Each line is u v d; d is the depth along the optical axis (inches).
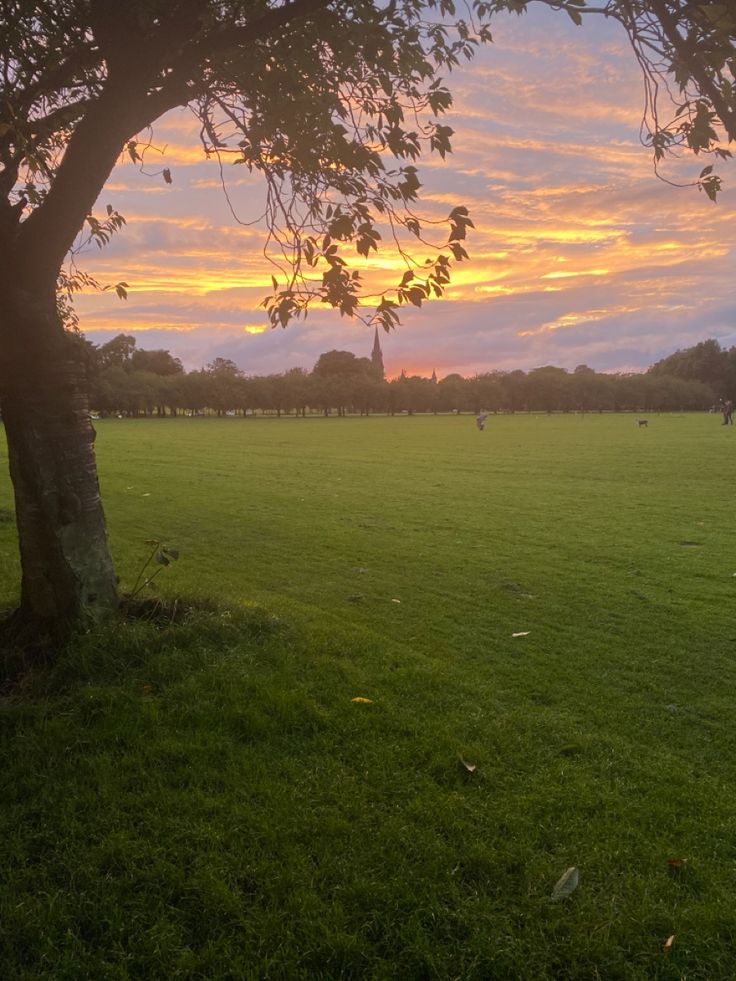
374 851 123.0
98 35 182.5
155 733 161.5
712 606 295.9
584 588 324.5
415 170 190.7
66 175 187.3
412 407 4539.9
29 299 189.8
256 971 98.1
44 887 113.8
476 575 349.1
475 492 671.8
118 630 202.7
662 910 111.1
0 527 426.9
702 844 129.4
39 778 143.8
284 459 1039.0
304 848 123.9
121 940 104.3
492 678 213.0
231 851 122.5
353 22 194.4
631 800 143.1
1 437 1546.5
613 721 185.0
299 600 300.7
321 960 101.2
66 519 201.8
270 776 146.5
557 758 160.4
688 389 4921.3
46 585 202.8
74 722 165.2
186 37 184.5
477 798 141.3
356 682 196.5
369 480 768.9
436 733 166.9
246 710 171.0
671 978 99.6
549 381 4926.2
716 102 136.3
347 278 183.9
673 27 138.9
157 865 117.7
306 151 215.3
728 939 106.9
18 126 193.0
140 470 844.6
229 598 271.1
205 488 678.5
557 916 109.7
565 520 516.1
